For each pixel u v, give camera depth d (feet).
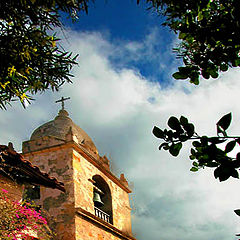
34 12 18.51
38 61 19.22
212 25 13.93
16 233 30.81
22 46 18.58
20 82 19.66
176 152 11.51
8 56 18.52
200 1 14.52
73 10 18.88
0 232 28.60
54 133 62.49
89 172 60.29
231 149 10.48
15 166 32.30
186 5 15.17
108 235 59.21
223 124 10.39
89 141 66.90
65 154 57.52
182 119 11.38
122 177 74.54
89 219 55.01
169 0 15.89
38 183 37.42
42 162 57.82
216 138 10.64
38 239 35.63
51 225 51.88
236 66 14.43
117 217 65.57
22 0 18.06
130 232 68.39
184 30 14.80
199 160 11.43
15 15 18.25
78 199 54.49
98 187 66.18
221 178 10.69
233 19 13.56
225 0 13.99
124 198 71.20
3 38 18.37
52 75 19.81
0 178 33.55
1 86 18.52
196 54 14.75
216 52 14.38
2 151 29.81
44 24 18.93
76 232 51.01
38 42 18.86
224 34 13.76
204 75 14.80
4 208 30.07
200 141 11.17
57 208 53.16
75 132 64.59
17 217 31.35
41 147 58.85
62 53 19.74
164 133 11.57
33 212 34.55
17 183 35.32
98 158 65.57
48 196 54.49
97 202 61.21
